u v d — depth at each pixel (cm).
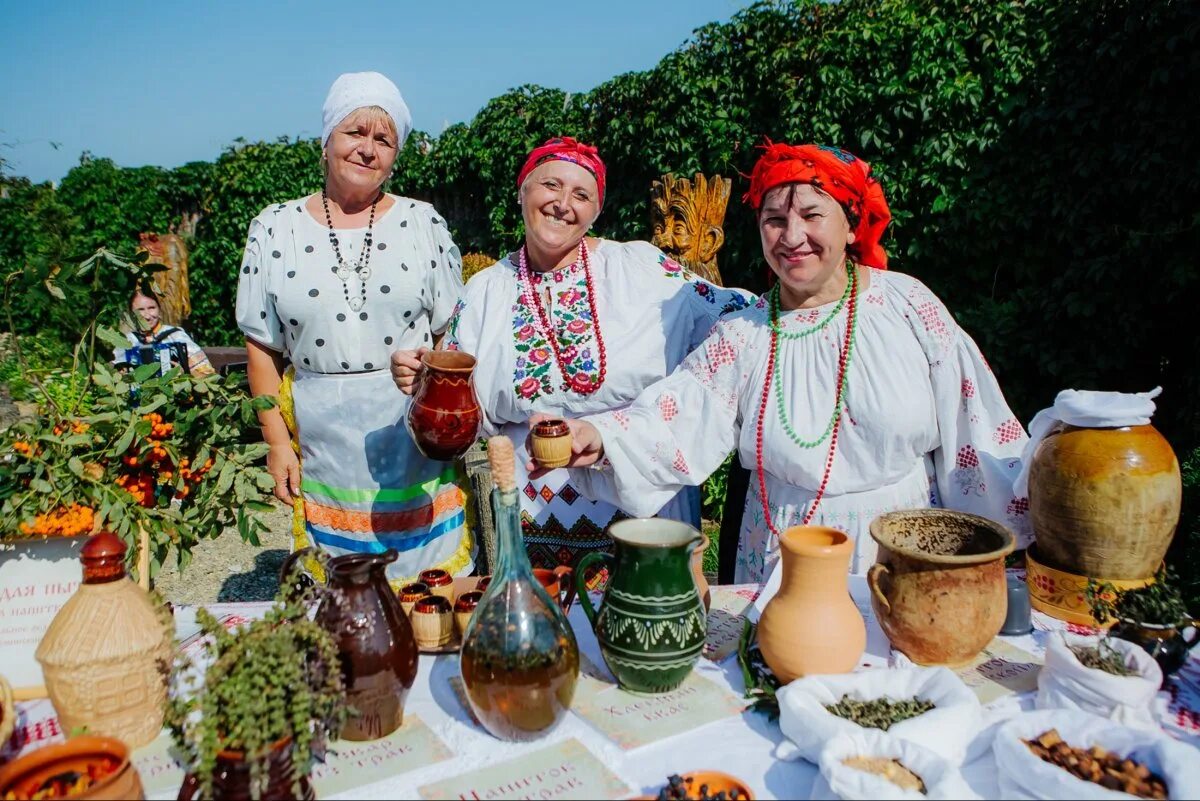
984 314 573
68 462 176
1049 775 129
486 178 928
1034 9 557
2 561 177
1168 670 169
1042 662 183
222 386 202
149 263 206
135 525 184
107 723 148
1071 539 195
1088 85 533
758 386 231
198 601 521
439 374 214
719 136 689
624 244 299
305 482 271
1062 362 543
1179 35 482
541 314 280
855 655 166
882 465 222
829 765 131
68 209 1138
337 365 257
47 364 608
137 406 196
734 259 686
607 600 170
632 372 275
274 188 1171
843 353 222
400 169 1015
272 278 256
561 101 871
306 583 164
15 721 152
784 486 235
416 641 175
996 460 224
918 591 172
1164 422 519
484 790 140
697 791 137
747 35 672
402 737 156
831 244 215
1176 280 485
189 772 131
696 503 296
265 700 127
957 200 586
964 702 148
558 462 202
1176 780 128
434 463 268
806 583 165
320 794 140
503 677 148
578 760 148
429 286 268
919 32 580
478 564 368
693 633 167
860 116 615
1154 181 504
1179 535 321
